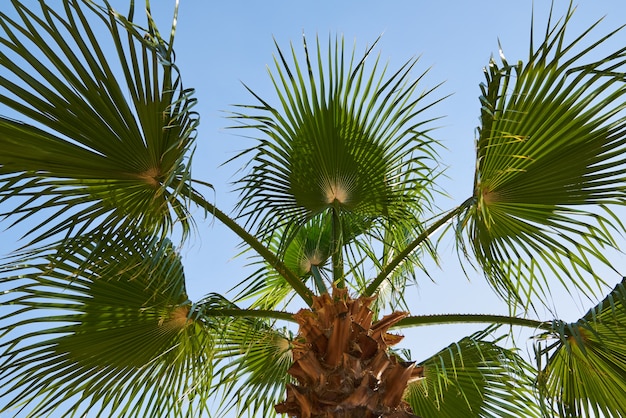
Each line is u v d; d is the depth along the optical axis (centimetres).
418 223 486
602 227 446
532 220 469
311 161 469
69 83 363
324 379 333
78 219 404
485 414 520
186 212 405
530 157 422
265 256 451
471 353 498
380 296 560
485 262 473
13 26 349
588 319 467
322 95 448
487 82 421
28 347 432
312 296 418
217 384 475
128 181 412
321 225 569
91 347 455
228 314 463
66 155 383
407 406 347
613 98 412
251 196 464
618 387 478
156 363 475
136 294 456
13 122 363
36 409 445
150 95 375
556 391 499
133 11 367
